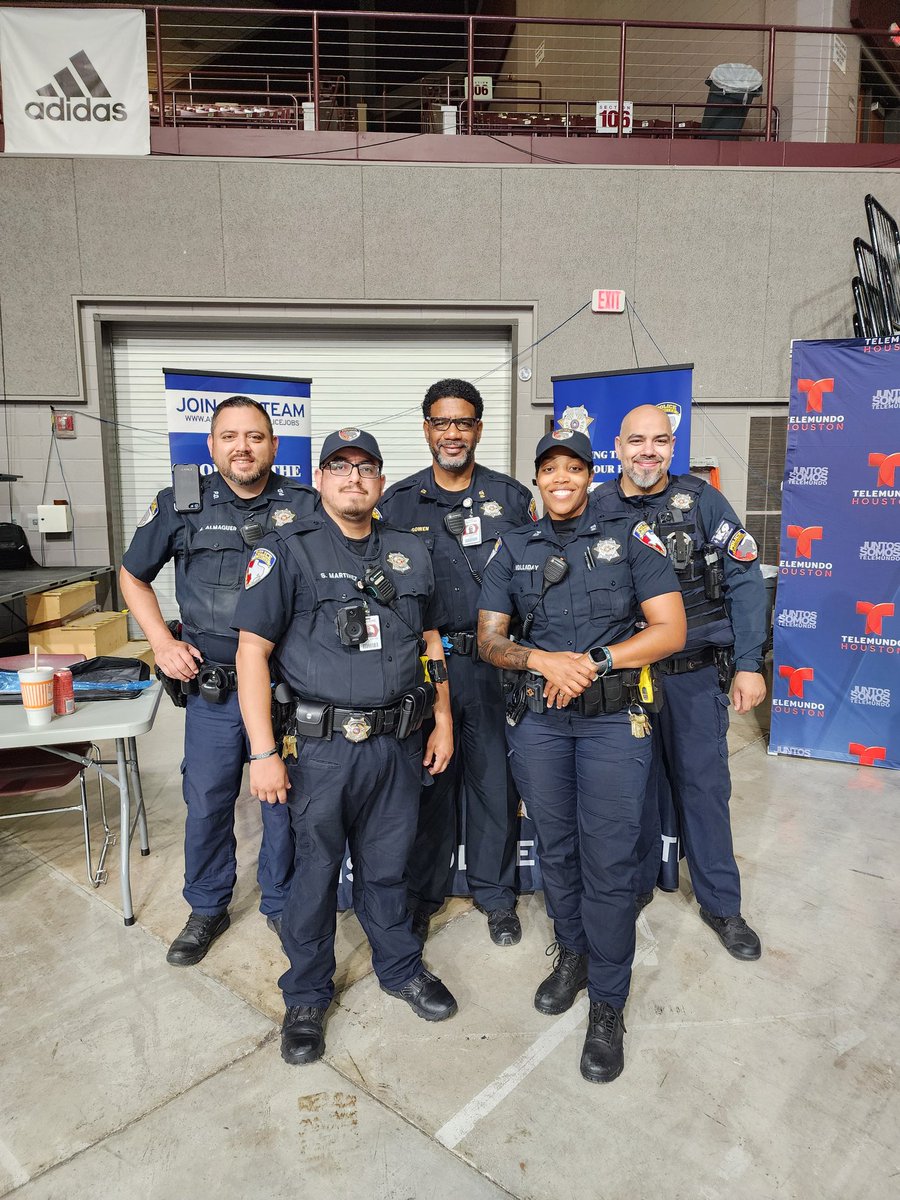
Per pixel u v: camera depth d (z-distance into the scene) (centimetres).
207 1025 206
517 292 592
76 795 362
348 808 191
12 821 334
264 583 183
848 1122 174
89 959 235
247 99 1295
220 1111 177
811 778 382
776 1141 169
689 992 219
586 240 588
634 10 880
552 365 602
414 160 576
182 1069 190
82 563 600
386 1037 201
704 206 588
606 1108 178
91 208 562
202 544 233
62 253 564
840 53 680
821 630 399
